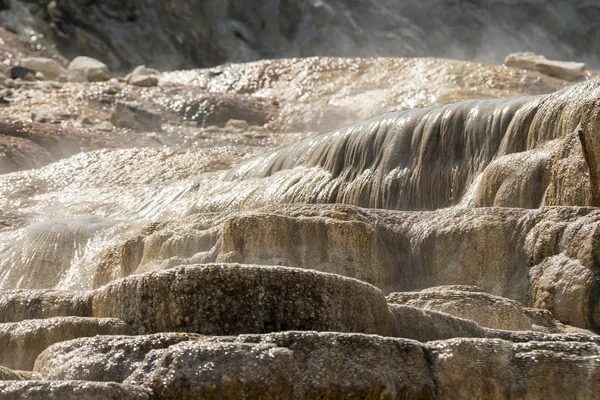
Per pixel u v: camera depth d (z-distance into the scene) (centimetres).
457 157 1947
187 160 2933
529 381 794
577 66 4638
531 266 1409
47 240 2072
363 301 965
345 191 2039
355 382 766
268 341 781
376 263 1484
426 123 2005
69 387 693
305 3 7275
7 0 6806
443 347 808
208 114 4203
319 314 941
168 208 2209
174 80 4872
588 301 1316
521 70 4528
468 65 4506
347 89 4488
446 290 1245
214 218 1638
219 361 755
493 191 1698
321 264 1475
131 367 802
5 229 2288
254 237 1473
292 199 2066
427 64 4553
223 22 7175
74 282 1975
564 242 1381
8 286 2000
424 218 1551
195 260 1556
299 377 760
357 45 7275
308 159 2202
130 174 2861
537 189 1642
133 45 6981
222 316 937
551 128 1781
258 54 7200
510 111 1908
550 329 1235
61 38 6838
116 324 989
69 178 2867
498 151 1886
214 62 7138
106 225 2162
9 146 3312
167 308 955
